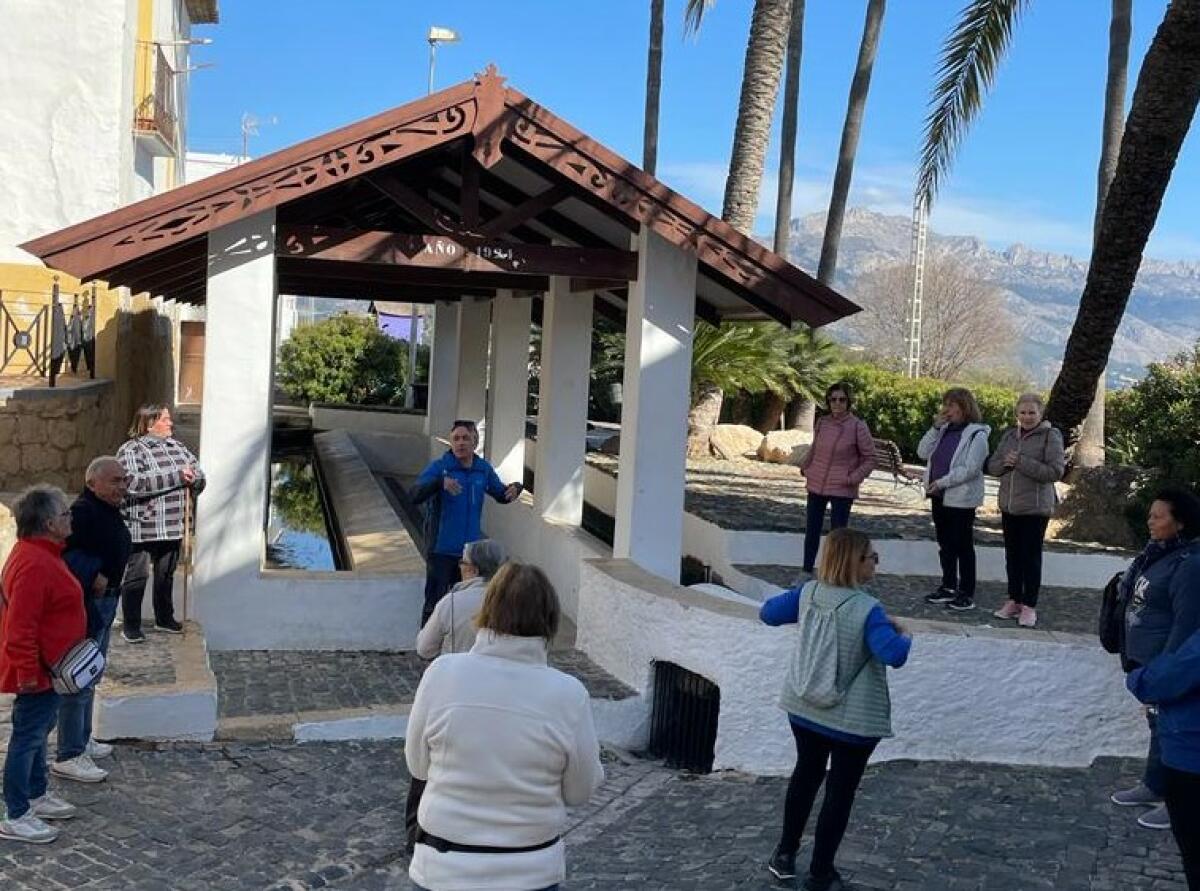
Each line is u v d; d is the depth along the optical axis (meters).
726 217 17.03
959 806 5.89
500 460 13.71
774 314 9.50
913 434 26.23
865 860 5.20
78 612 5.26
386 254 8.48
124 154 14.65
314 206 10.01
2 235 14.12
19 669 5.04
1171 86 9.28
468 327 16.62
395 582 8.88
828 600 4.83
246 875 5.10
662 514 8.92
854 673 4.77
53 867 5.01
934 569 10.75
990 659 6.64
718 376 18.80
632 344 9.02
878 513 13.20
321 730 6.75
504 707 3.19
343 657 8.60
